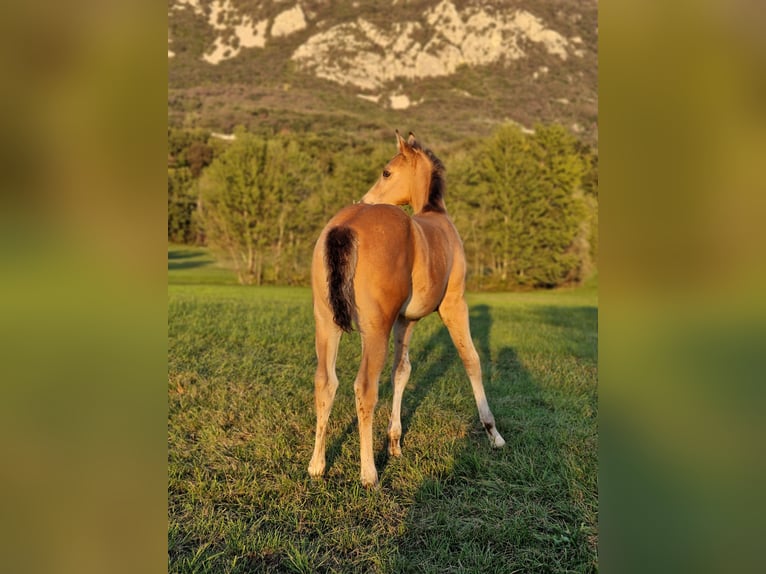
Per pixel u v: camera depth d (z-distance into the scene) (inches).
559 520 120.3
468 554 106.0
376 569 102.0
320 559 104.7
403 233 135.1
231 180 979.3
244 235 988.6
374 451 153.9
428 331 338.3
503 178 1002.7
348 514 119.9
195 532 110.7
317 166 1065.5
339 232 125.1
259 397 191.0
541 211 997.2
